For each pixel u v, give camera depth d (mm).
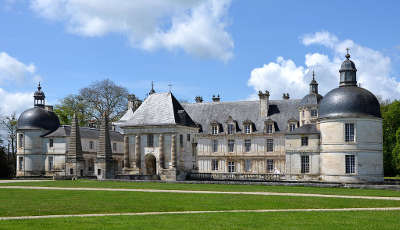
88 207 24797
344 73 55031
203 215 21594
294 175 55125
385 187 38312
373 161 51531
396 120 74375
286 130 72062
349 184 40000
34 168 74375
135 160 60562
